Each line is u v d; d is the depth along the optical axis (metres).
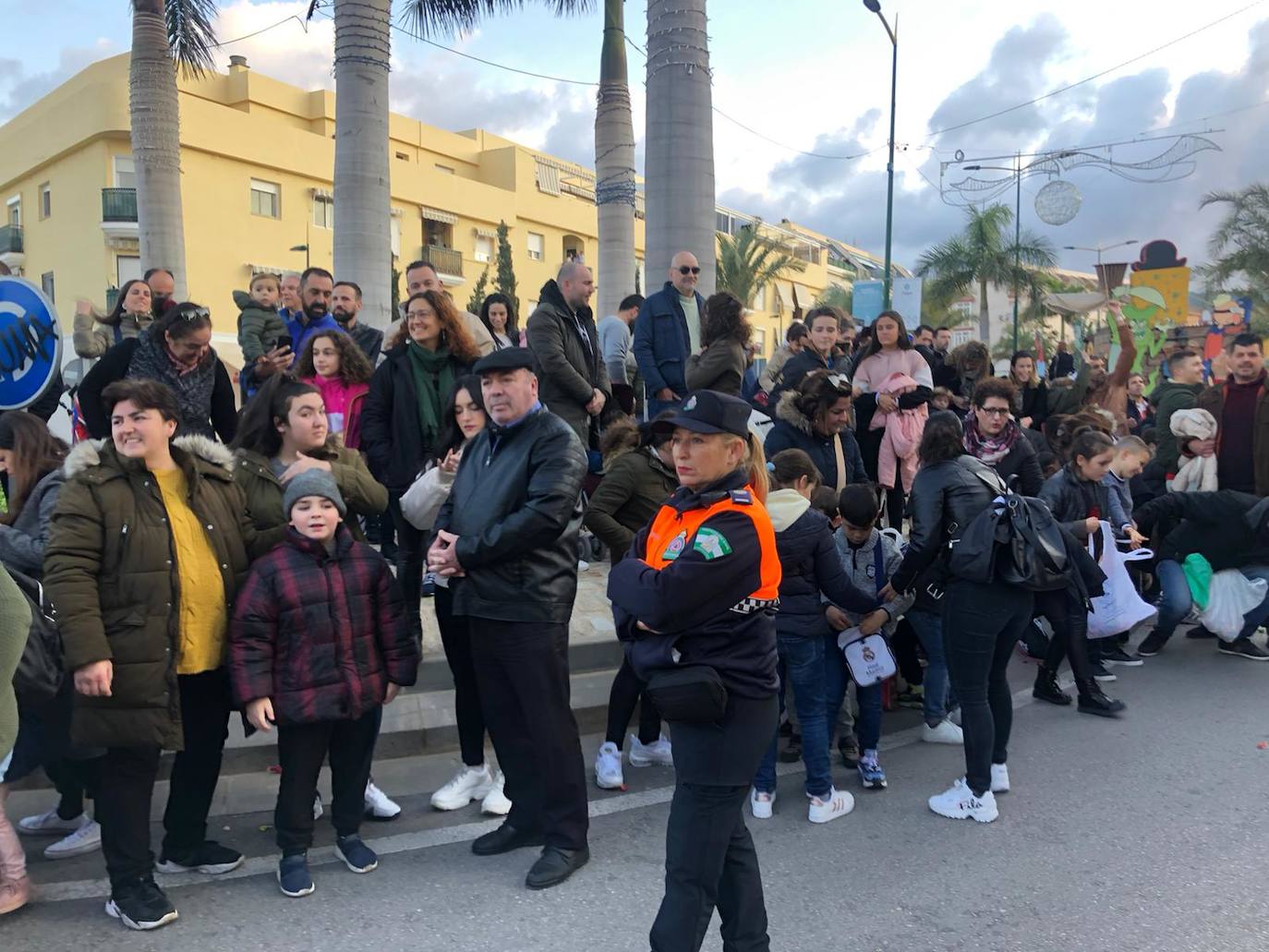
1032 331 38.94
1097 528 5.77
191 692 3.44
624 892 3.43
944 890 3.42
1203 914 3.21
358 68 9.41
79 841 3.76
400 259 33.59
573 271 5.75
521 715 3.71
